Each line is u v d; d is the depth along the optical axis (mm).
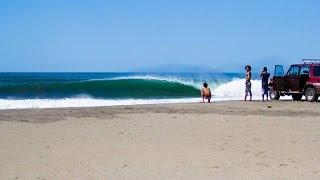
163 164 8516
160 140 11180
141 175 7703
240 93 39656
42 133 12320
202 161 8766
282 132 12641
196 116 16984
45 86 41531
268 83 29875
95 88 42375
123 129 13180
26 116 16969
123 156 9219
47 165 8414
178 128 13414
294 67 27688
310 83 26297
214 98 33875
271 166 8367
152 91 42812
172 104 24453
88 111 19312
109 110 19891
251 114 18094
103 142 10859
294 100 28328
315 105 23453
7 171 7949
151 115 17375
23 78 92312
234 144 10625
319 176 7617
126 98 36344
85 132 12539
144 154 9422
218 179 7449
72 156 9211
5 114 17812
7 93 39688
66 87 42031
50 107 23656
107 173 7832
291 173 7828
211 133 12391
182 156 9227
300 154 9469
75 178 7504
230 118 16250
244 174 7762
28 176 7613
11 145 10414
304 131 12867
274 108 21438
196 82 45656
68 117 16609
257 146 10375
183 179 7445
